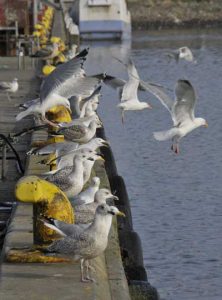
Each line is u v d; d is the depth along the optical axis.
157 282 15.62
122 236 14.71
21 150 19.33
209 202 21.50
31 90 29.28
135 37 79.00
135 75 18.00
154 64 53.34
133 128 32.38
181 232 18.77
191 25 94.81
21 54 35.88
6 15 46.47
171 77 47.53
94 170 16.61
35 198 11.23
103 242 10.11
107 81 18.34
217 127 32.28
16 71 34.97
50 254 10.23
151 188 23.16
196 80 46.28
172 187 23.27
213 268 16.38
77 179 12.67
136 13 95.31
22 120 23.56
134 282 12.38
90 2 71.44
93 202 11.79
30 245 11.47
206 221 19.66
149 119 34.06
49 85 14.83
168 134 15.52
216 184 23.61
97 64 55.44
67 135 16.17
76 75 14.85
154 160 26.91
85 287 10.09
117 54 61.12
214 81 45.66
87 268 10.45
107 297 10.39
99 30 71.56
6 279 10.32
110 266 11.57
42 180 11.48
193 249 17.53
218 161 26.61
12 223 12.55
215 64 52.88
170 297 14.85
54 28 53.81
